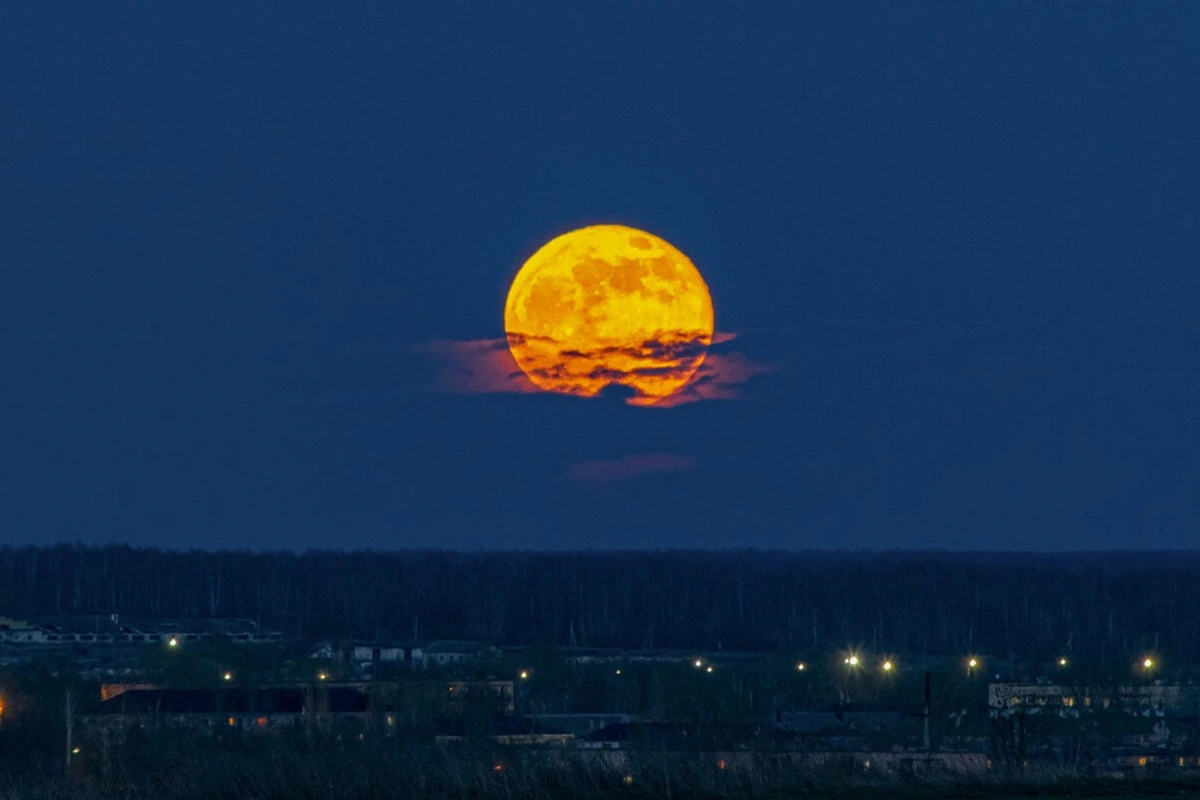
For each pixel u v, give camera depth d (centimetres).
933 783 12700
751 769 12769
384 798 12569
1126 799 12131
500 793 12362
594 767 12738
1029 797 12262
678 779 12456
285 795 12756
